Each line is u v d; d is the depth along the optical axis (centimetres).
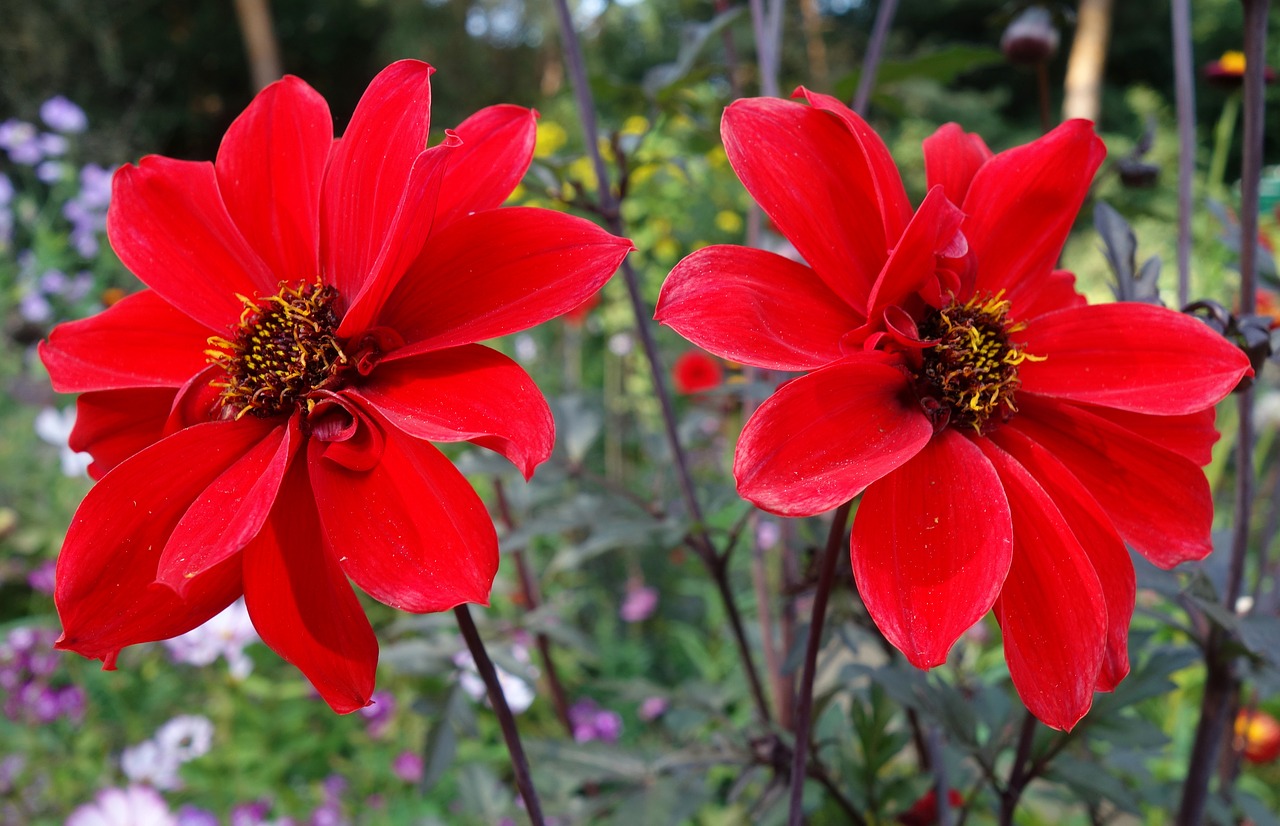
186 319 22
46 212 128
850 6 335
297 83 21
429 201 17
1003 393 20
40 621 67
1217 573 30
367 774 59
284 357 20
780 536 39
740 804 42
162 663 66
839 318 19
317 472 19
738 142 19
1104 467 20
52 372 20
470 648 21
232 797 58
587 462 109
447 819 56
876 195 19
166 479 19
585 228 19
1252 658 26
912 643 17
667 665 91
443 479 18
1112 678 18
